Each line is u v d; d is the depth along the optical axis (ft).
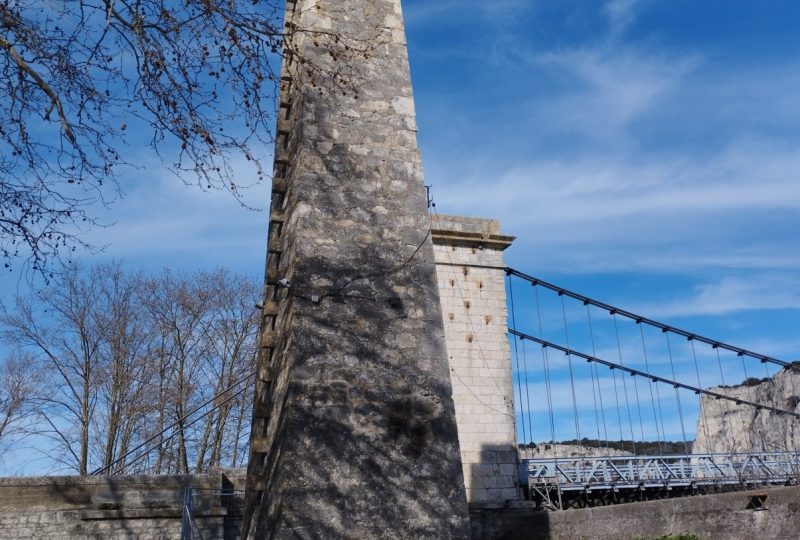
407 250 30.91
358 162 31.73
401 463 27.22
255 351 97.09
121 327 90.53
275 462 26.96
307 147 31.17
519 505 70.54
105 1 23.85
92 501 47.14
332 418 27.02
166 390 90.99
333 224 30.22
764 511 41.45
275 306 31.12
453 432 28.45
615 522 49.85
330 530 25.41
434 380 29.04
